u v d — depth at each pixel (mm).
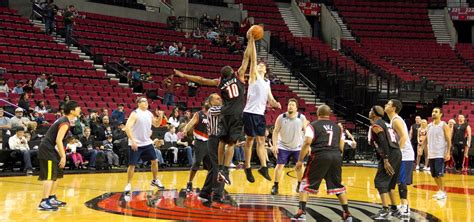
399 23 36938
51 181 9102
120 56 24922
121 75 23328
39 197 10391
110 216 8578
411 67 32188
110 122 17125
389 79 26875
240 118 9109
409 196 11977
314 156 8484
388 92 26125
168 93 21828
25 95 17094
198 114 11219
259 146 9188
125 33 27328
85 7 28281
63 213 8773
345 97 26875
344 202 8625
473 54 34688
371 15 37250
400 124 9031
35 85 19484
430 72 31797
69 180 13320
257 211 9352
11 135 14836
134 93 22125
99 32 26219
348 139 22031
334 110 26953
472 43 37688
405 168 9383
